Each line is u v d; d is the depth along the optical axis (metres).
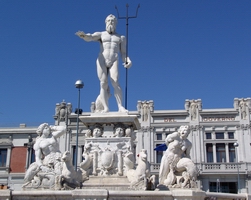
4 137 41.50
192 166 9.09
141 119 39.47
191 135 38.50
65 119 39.78
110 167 9.99
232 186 36.62
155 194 7.84
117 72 11.19
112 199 7.81
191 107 39.31
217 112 38.72
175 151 9.39
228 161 37.38
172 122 39.03
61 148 38.94
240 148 37.47
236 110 38.56
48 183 9.63
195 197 7.78
